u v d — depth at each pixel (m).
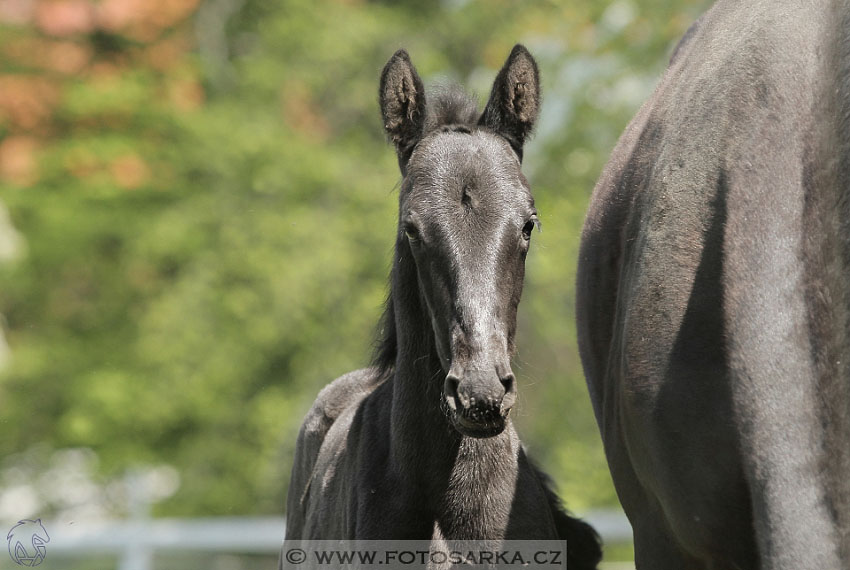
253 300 19.73
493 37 22.33
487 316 5.66
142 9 23.62
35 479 21.91
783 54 4.86
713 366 4.90
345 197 20.83
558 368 19.91
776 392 4.46
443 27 22.80
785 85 4.78
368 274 20.20
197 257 20.69
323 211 20.69
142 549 13.39
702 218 5.03
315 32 22.08
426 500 6.49
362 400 7.41
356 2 23.66
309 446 8.42
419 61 21.77
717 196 4.98
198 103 23.22
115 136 22.64
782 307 4.52
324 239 19.98
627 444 5.57
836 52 4.62
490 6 22.36
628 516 5.90
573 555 7.57
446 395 5.66
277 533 13.57
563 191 20.33
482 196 5.89
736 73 5.04
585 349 6.20
